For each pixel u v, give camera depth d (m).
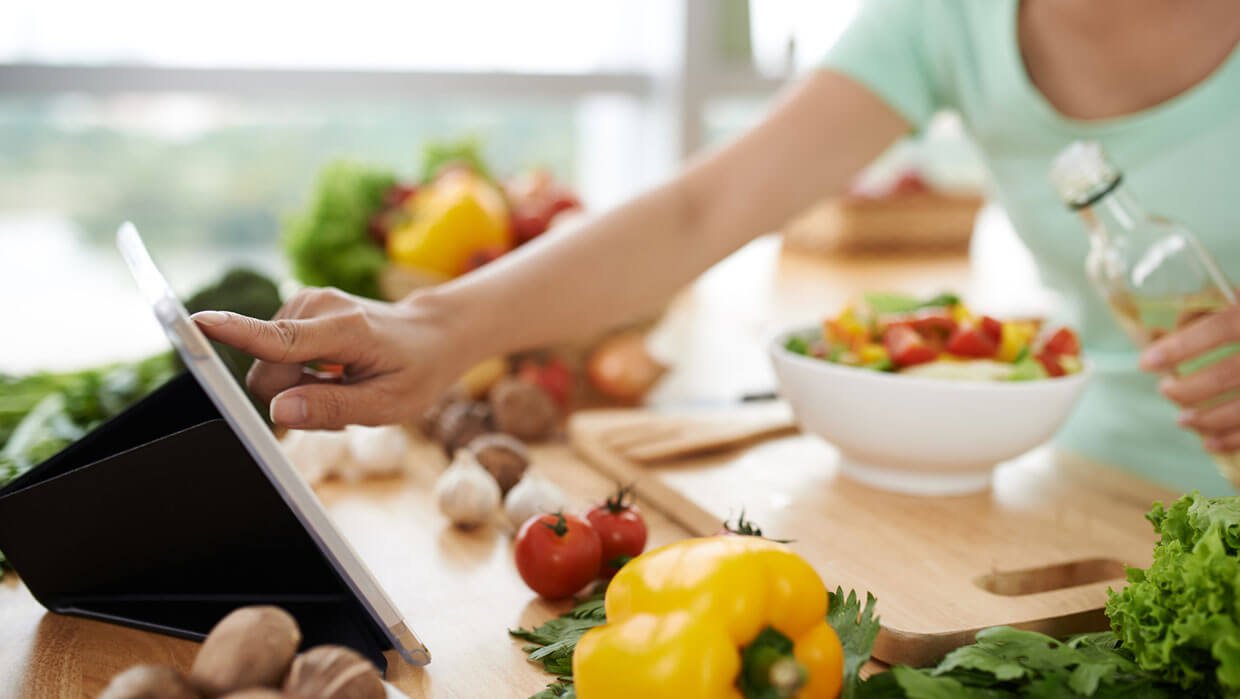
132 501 0.75
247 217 2.33
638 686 0.58
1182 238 0.92
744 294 2.15
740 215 1.11
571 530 0.84
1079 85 1.18
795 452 1.17
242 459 0.73
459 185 1.59
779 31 2.70
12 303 2.19
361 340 0.78
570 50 2.59
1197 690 0.66
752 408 1.30
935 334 1.06
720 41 2.65
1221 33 1.11
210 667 0.58
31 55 2.11
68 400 1.13
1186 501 0.71
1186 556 0.66
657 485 1.07
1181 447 1.22
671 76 2.64
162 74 2.16
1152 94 1.15
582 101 2.74
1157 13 1.11
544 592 0.85
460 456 1.02
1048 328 1.33
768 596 0.60
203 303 1.20
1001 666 0.66
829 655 0.62
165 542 0.77
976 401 0.97
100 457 0.79
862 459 1.06
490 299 0.94
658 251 1.07
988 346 1.03
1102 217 0.92
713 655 0.58
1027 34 1.20
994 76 1.21
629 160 2.79
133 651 0.77
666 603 0.61
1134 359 1.27
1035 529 0.98
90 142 2.18
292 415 0.75
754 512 0.99
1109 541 0.96
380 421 0.83
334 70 2.29
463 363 0.93
